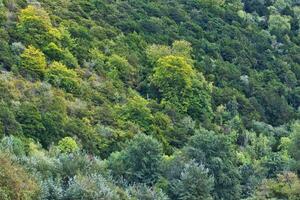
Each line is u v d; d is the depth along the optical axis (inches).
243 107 5132.9
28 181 2247.8
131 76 4906.5
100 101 4377.5
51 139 3678.6
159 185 3233.3
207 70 5418.3
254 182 3604.8
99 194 2566.4
